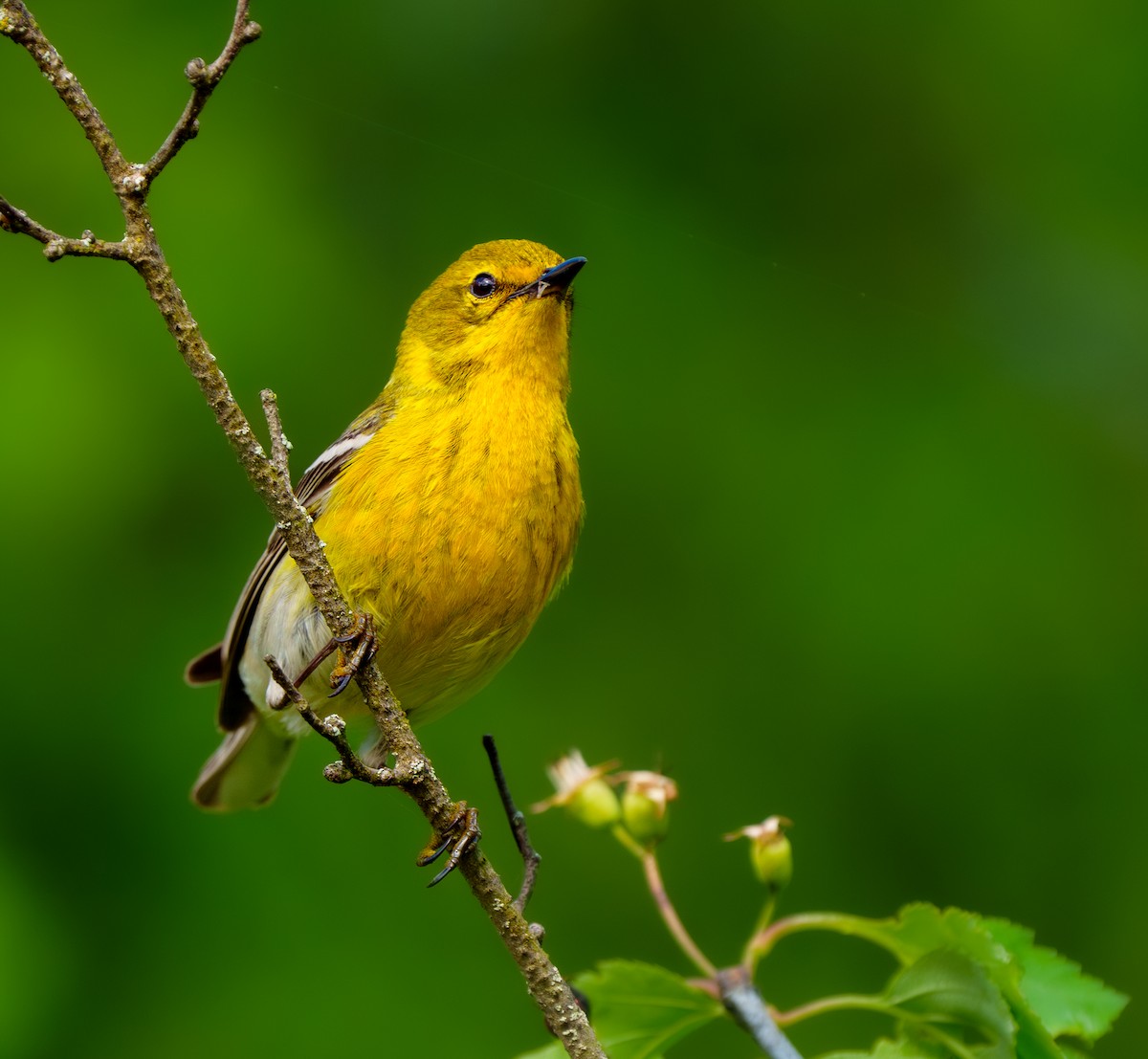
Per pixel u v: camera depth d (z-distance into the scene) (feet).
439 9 41.98
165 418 37.06
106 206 38.19
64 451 35.45
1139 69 41.57
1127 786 36.42
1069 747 36.76
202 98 17.02
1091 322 41.70
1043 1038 18.48
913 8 42.91
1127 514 38.93
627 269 41.60
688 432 40.42
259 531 37.47
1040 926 36.14
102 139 17.25
